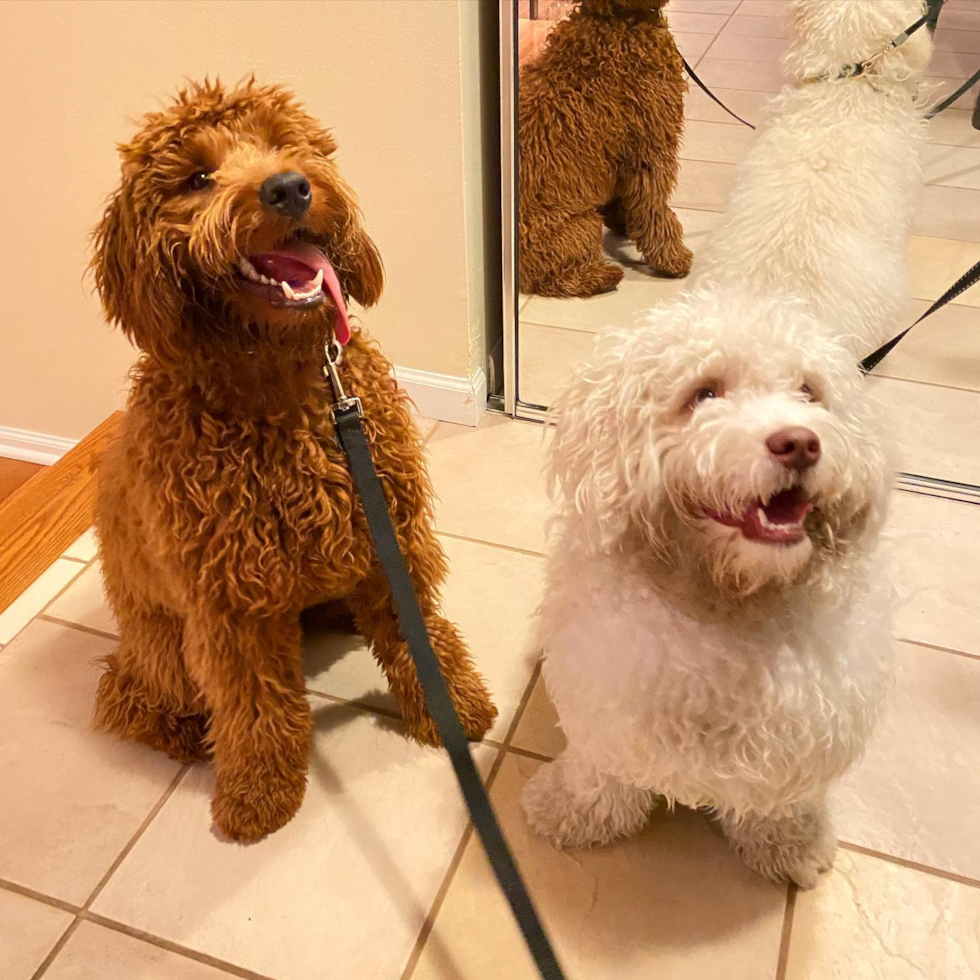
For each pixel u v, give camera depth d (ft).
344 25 5.04
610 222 7.01
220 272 2.89
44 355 7.11
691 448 2.69
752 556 2.64
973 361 6.54
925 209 6.51
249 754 3.92
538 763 4.31
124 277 3.06
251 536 3.36
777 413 2.65
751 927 3.66
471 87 5.28
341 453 3.52
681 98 6.20
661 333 2.86
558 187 6.34
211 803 4.20
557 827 3.93
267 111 3.12
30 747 4.51
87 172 5.95
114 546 3.91
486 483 5.92
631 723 3.03
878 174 5.81
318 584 3.67
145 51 5.38
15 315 6.91
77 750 4.50
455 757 3.09
